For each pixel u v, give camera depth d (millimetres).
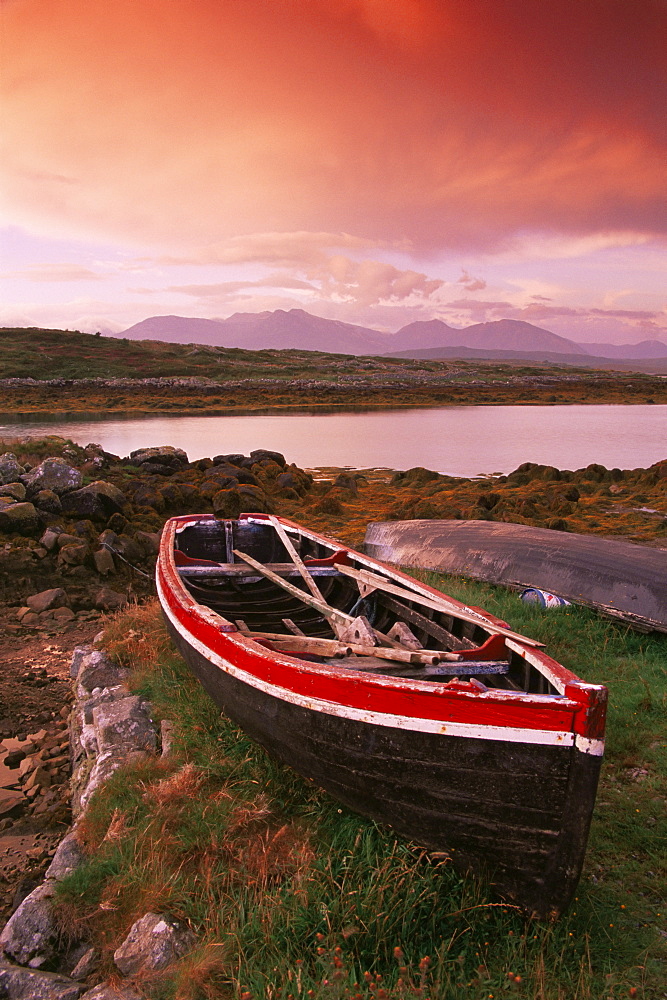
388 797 3596
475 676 4531
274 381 71188
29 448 18156
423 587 5609
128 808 4297
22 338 88875
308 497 16938
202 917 3500
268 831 4004
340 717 3650
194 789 4398
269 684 4062
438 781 3404
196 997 3072
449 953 3260
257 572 6930
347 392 67562
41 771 5504
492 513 13953
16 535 11234
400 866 3547
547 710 3156
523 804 3260
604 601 7637
